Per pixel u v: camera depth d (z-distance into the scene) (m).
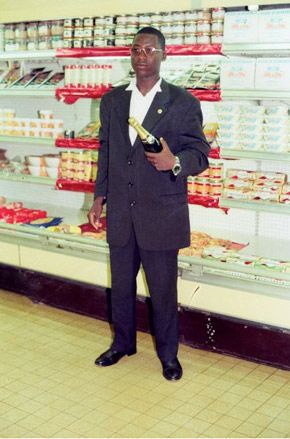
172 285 3.15
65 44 3.85
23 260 4.32
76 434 2.68
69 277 4.10
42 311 4.16
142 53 2.89
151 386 3.12
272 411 2.88
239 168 3.84
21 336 3.75
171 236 3.03
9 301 4.33
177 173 2.84
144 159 2.98
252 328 3.38
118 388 3.10
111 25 3.69
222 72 3.31
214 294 3.46
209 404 2.95
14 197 5.07
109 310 3.96
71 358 3.45
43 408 2.90
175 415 2.84
